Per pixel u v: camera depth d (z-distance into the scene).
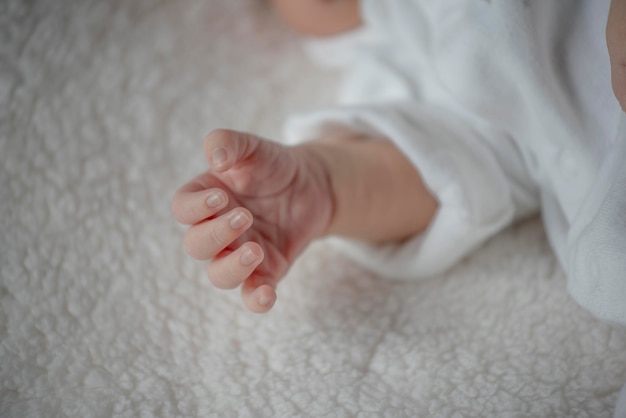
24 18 0.35
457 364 0.28
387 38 0.36
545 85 0.28
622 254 0.25
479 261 0.31
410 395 0.27
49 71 0.35
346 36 0.38
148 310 0.30
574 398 0.27
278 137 0.36
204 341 0.29
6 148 0.33
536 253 0.31
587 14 0.28
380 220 0.31
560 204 0.30
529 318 0.29
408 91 0.34
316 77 0.38
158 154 0.34
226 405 0.27
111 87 0.35
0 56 0.34
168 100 0.36
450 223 0.30
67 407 0.27
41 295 0.30
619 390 0.27
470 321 0.29
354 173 0.30
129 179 0.33
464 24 0.29
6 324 0.29
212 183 0.28
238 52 0.38
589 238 0.26
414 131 0.31
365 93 0.35
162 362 0.28
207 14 0.38
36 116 0.33
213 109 0.36
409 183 0.31
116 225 0.32
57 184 0.32
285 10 0.38
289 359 0.28
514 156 0.31
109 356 0.28
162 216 0.33
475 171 0.30
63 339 0.29
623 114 0.26
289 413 0.27
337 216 0.30
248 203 0.28
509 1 0.28
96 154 0.33
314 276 0.32
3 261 0.30
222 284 0.26
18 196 0.32
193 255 0.27
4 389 0.27
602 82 0.28
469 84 0.29
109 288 0.30
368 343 0.29
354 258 0.32
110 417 0.27
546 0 0.28
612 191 0.26
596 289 0.26
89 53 0.36
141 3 0.37
